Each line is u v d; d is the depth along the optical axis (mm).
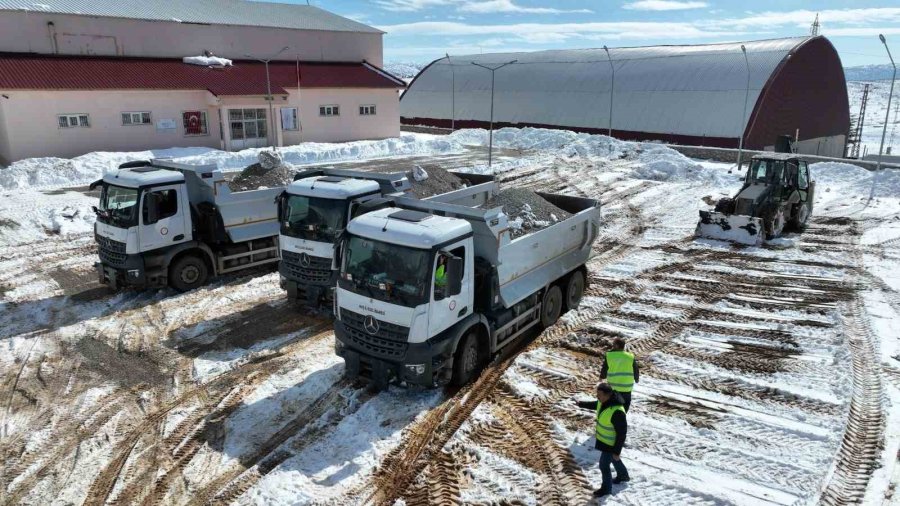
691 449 8258
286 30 41000
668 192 25984
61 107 30016
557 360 10938
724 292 14352
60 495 7527
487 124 51250
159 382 10180
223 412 9289
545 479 7742
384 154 36219
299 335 11938
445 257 8922
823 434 8492
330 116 40469
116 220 13086
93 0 36125
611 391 7141
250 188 16359
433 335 9180
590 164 32156
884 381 9953
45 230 19203
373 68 44625
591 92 46625
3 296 13992
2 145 30531
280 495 7445
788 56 39688
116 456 8273
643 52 48906
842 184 26828
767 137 39688
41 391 9922
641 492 7426
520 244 10914
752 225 18250
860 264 16281
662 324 12500
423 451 8328
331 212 12227
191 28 37156
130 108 32188
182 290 14195
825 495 7309
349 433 8750
